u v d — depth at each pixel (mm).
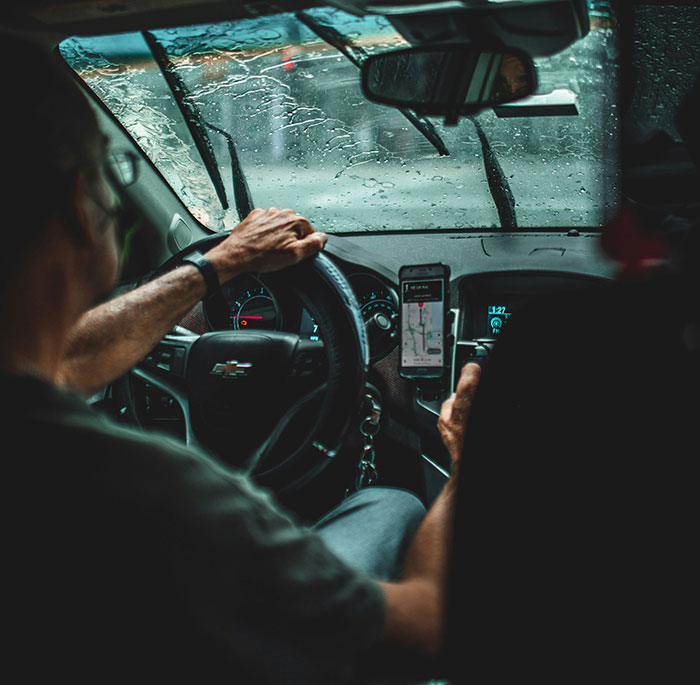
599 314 877
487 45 1283
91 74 2070
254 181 2482
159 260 2320
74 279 694
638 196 1428
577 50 2082
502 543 915
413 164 2396
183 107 2240
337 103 2428
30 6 1112
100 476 585
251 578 626
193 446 1569
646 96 1850
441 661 874
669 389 822
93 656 585
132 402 1640
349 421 1487
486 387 949
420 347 1803
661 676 825
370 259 1922
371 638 722
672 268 883
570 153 2221
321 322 1497
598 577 854
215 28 2109
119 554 579
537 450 897
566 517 875
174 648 589
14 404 597
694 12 1912
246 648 618
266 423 1521
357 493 1557
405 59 1364
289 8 1143
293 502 1727
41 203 626
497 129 2262
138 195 2178
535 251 2008
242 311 1915
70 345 1240
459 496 957
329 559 713
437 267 1794
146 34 2061
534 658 890
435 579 915
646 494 827
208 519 613
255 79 2379
